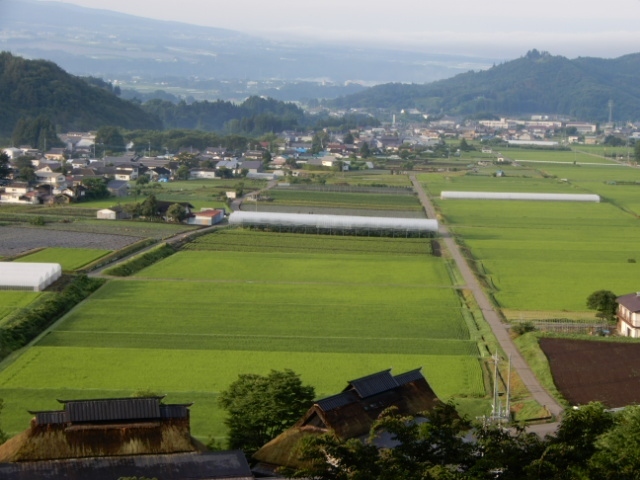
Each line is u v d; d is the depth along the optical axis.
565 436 49.62
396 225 178.38
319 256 155.88
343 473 49.03
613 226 197.25
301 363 91.75
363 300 122.12
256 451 64.12
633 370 89.44
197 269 141.25
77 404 58.62
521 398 81.56
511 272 145.62
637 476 46.28
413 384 69.81
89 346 96.75
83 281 125.88
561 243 174.25
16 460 56.41
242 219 182.12
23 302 113.44
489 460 48.81
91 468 56.25
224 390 78.69
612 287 133.88
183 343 98.50
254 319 109.88
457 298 124.69
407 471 47.84
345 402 64.88
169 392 81.62
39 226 177.88
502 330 106.81
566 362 92.06
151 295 121.81
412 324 109.19
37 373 87.12
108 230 175.25
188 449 58.66
